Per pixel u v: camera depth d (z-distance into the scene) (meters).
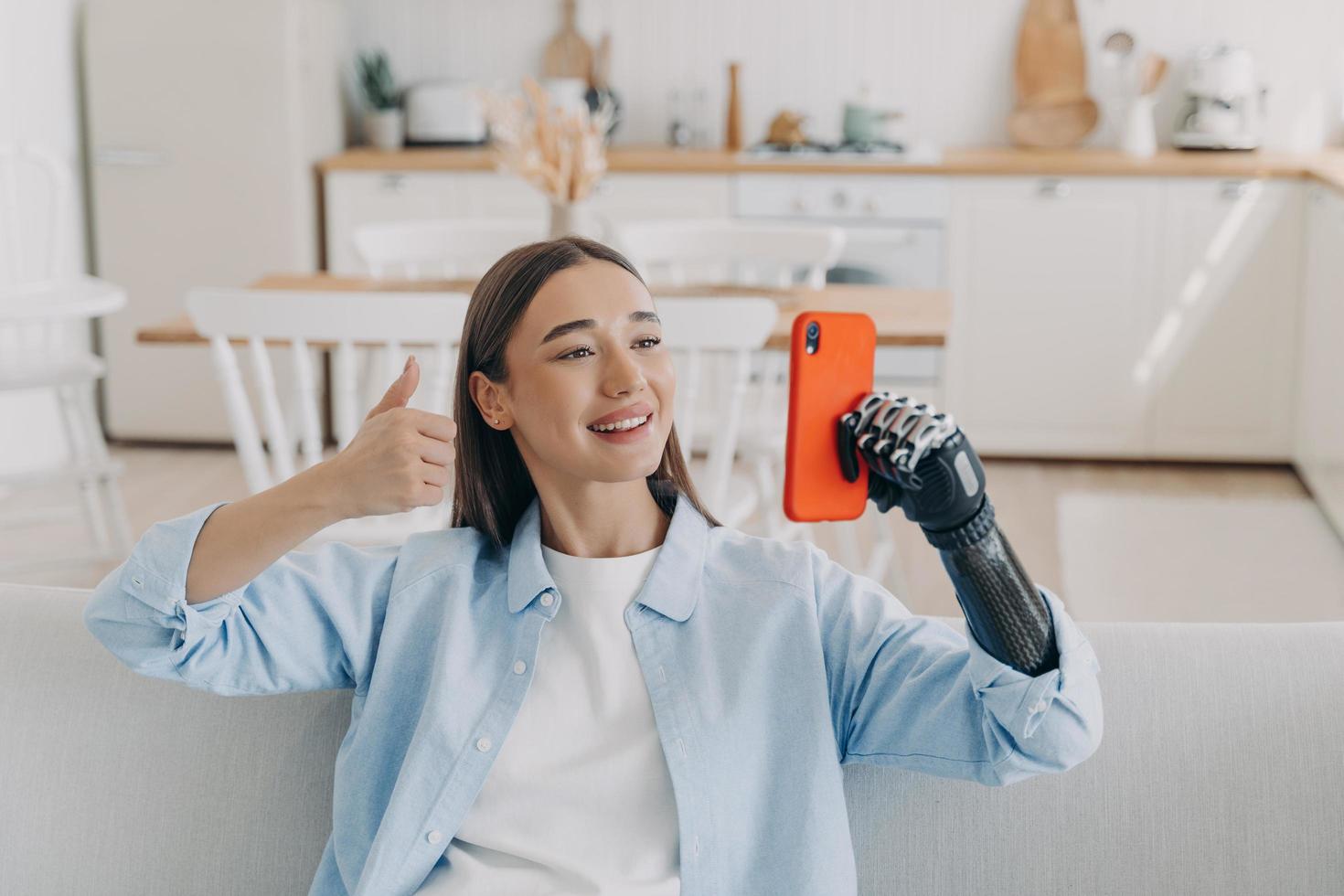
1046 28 5.16
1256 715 1.27
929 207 4.76
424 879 1.22
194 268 4.92
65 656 1.36
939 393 4.89
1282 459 4.80
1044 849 1.26
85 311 3.64
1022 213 4.73
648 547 1.30
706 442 4.69
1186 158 4.79
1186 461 4.95
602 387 1.21
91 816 1.33
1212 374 4.77
